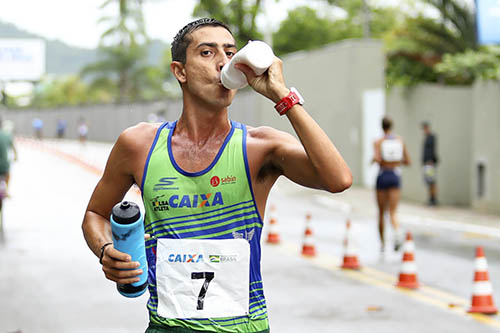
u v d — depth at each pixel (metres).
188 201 3.43
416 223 17.33
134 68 79.56
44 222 16.77
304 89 32.31
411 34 24.30
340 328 7.85
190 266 3.43
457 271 11.26
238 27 41.16
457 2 23.97
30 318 8.23
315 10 51.78
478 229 16.14
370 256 12.64
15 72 82.88
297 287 10.01
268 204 21.88
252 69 3.17
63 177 29.95
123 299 9.22
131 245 3.24
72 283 10.16
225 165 3.43
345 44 27.98
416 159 22.53
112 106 63.97
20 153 46.38
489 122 19.09
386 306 8.91
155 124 3.60
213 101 3.40
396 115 24.11
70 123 71.75
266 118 34.28
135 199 21.56
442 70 21.67
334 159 3.15
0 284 10.10
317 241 14.34
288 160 3.38
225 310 3.42
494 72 20.58
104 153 47.03
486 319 8.31
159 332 3.47
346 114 27.98
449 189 21.77
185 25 3.52
